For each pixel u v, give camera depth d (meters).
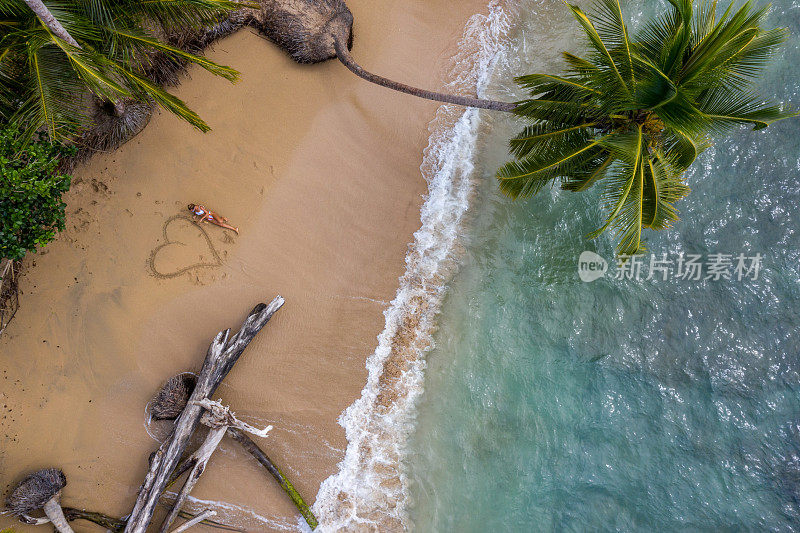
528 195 10.85
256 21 12.41
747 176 13.40
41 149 9.38
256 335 11.93
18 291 11.07
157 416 11.26
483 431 12.34
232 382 11.78
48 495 10.70
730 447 12.31
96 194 11.51
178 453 10.92
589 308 12.88
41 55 9.02
